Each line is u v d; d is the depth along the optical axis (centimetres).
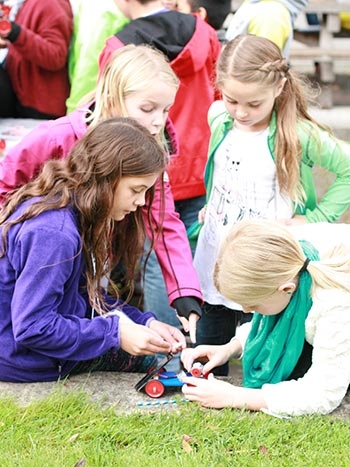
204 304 425
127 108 361
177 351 345
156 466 284
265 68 375
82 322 328
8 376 340
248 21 503
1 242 327
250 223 314
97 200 314
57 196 318
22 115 571
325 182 560
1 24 523
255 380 335
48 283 312
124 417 316
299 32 797
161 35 452
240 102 381
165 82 362
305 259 310
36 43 532
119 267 444
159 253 375
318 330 310
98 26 519
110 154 311
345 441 304
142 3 466
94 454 292
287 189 395
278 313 322
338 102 732
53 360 339
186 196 474
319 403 314
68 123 371
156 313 452
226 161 407
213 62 484
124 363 364
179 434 308
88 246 326
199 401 322
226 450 300
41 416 316
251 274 300
